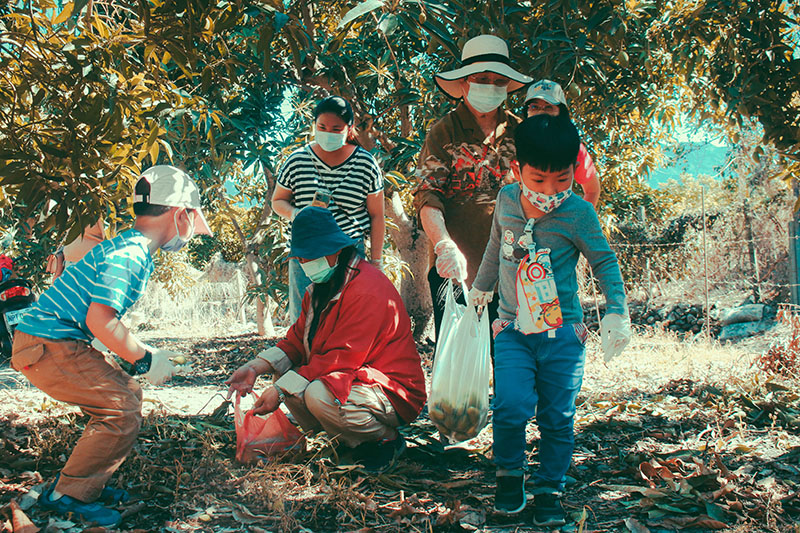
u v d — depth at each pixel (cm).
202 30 317
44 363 248
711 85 540
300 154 391
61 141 330
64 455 323
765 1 455
